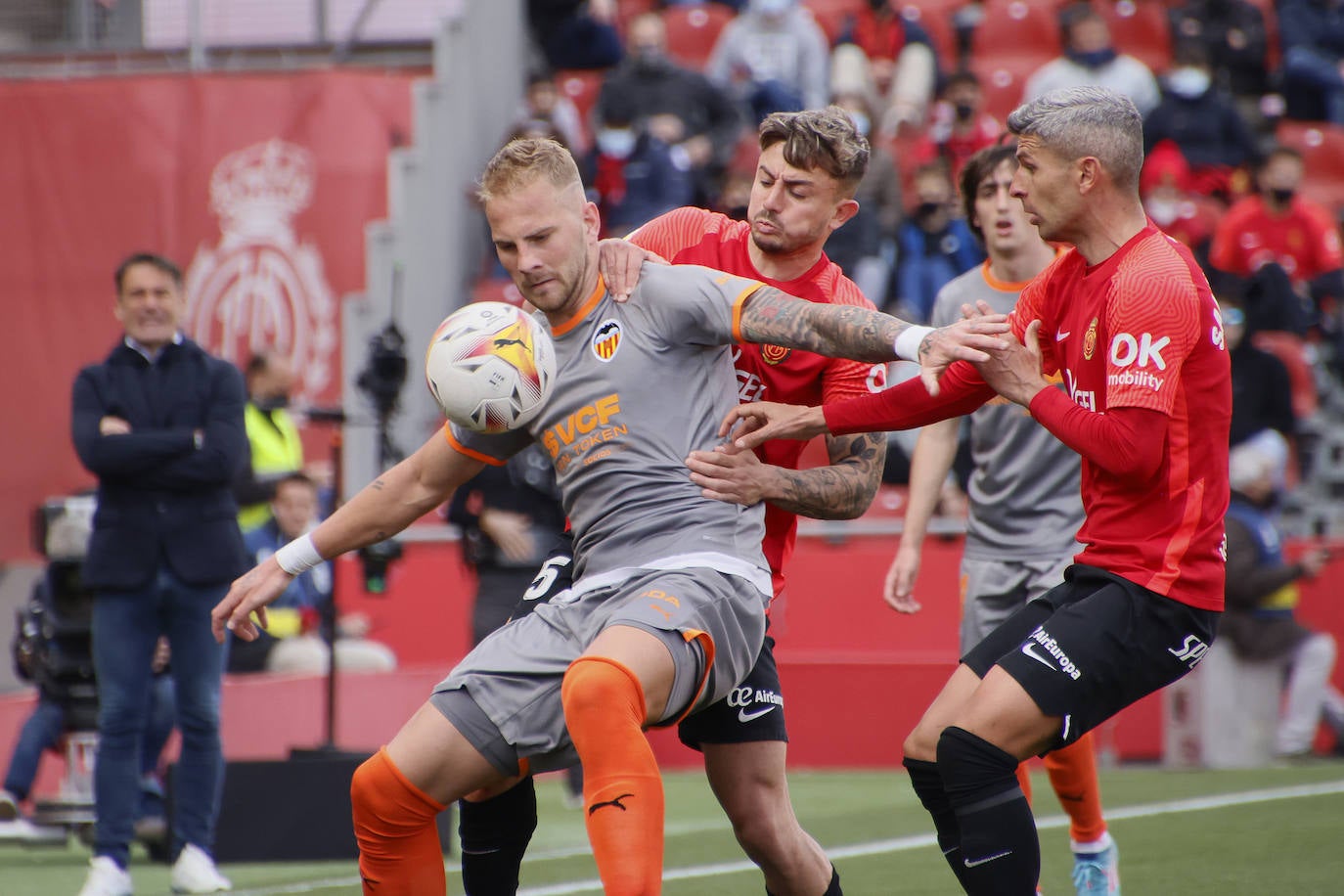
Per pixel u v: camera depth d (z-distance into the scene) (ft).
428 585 109.91
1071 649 41.14
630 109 140.56
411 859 40.16
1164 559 41.19
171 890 65.26
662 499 40.78
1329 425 127.44
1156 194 134.41
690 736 42.88
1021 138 42.65
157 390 65.62
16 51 147.74
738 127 144.15
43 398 130.93
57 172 133.08
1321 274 131.03
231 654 94.68
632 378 40.86
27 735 78.48
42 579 79.15
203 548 64.23
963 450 104.73
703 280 41.06
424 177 131.85
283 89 133.28
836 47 156.76
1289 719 95.61
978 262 127.44
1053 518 59.06
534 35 166.81
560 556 44.42
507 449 42.60
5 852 77.00
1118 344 40.57
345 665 98.58
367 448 122.42
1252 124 160.56
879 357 39.81
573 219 40.11
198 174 132.36
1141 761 99.66
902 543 58.70
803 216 44.42
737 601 40.09
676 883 63.16
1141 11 165.48
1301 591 102.06
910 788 91.76
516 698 39.68
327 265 130.62
